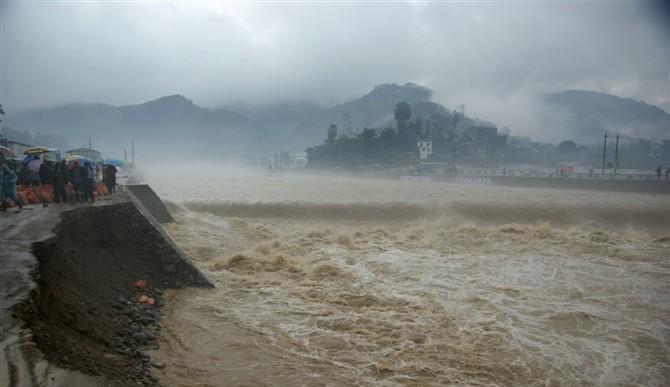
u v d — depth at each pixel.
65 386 5.40
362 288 15.26
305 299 13.97
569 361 10.21
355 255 20.44
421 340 11.05
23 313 6.75
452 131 147.00
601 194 46.91
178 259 14.93
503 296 14.58
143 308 11.70
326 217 35.03
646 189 46.38
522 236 25.02
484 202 35.31
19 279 7.95
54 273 9.75
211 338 10.68
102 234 14.59
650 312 13.23
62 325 7.71
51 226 12.41
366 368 9.55
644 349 10.87
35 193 18.73
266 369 9.30
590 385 9.27
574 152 138.25
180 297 13.46
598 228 30.38
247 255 19.47
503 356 10.38
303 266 18.16
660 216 31.70
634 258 19.86
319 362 9.75
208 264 18.23
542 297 14.52
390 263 18.84
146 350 9.36
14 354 5.67
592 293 14.97
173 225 27.73
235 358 9.72
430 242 23.61
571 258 19.91
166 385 7.89
